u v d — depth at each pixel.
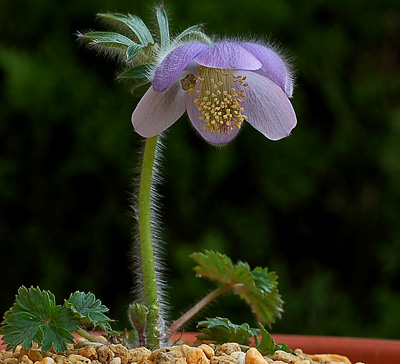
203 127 0.43
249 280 0.46
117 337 0.44
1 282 0.67
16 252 0.67
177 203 0.67
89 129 0.66
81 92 0.66
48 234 0.67
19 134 0.67
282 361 0.42
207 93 0.42
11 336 0.41
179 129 0.67
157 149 0.44
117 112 0.66
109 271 0.67
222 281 0.46
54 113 0.66
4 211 0.67
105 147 0.66
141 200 0.43
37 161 0.67
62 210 0.67
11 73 0.65
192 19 0.67
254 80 0.43
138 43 0.43
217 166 0.67
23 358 0.41
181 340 0.45
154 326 0.43
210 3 0.67
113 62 0.67
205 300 0.46
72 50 0.67
